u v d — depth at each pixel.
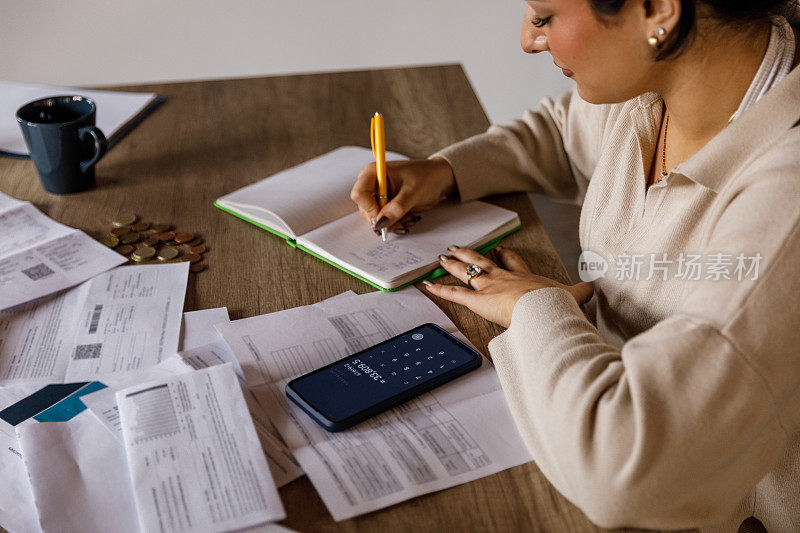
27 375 0.76
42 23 2.45
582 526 0.61
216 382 0.71
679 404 0.60
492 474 0.65
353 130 1.36
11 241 1.00
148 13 2.48
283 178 1.14
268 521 0.59
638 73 0.73
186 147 1.29
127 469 0.64
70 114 1.18
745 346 0.60
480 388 0.74
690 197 0.81
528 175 1.18
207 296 0.90
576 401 0.63
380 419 0.70
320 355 0.79
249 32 2.56
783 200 0.63
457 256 0.94
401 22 2.61
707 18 0.68
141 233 1.03
